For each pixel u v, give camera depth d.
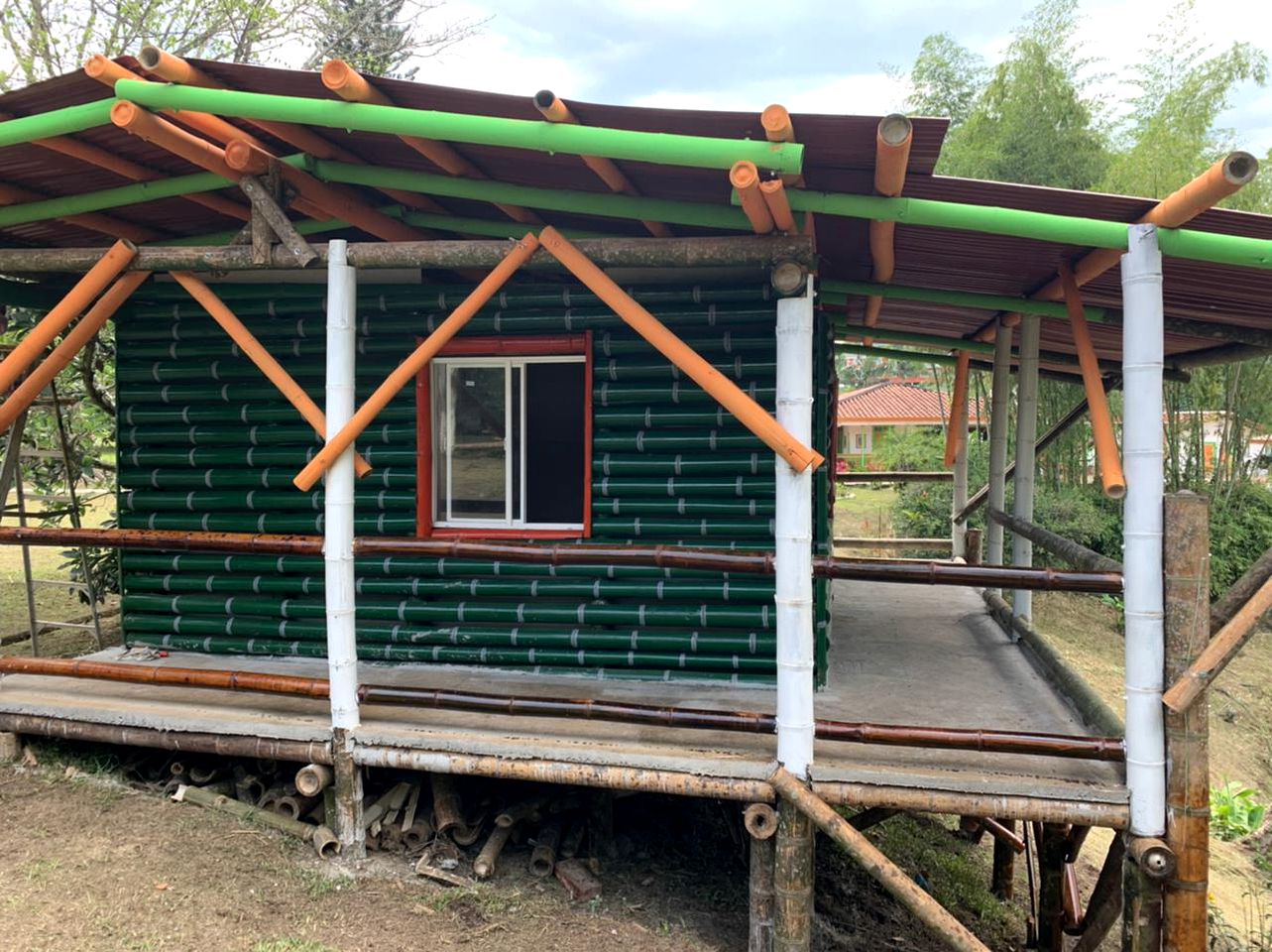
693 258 3.34
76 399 7.24
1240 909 6.36
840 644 5.61
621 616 4.56
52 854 3.76
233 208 4.30
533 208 3.91
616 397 4.61
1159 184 11.46
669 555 3.55
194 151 3.42
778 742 3.48
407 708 4.24
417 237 4.64
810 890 3.50
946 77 15.49
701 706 4.17
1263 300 3.80
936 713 4.18
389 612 4.80
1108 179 12.05
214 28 10.34
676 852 4.55
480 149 3.31
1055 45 13.86
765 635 4.48
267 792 4.30
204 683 4.13
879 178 2.79
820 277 4.78
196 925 3.39
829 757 3.59
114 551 7.88
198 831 4.03
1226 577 13.09
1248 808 8.20
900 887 3.23
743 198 2.83
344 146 3.60
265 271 4.84
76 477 7.75
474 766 3.76
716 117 2.80
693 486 4.55
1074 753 3.27
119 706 4.36
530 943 3.52
